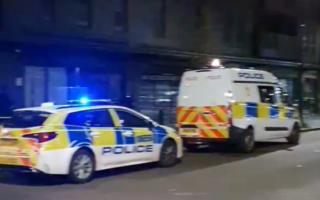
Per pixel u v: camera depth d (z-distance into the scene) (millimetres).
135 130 11867
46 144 9945
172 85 21734
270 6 28094
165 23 21891
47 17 17641
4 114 16141
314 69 31984
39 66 17219
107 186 10102
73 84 18188
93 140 10688
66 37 18016
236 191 9609
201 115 15750
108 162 11078
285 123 17797
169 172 11945
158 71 21203
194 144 16281
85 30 18703
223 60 24016
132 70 20203
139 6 20750
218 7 24500
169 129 13055
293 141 18484
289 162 13719
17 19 16781
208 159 14391
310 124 28172
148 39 21125
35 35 17109
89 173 10578
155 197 9023
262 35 27438
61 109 10547
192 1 23156
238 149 15719
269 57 28047
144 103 20672
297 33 30609
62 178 10930
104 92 19281
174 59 21766
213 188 9914
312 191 9656
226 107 15328
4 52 16266
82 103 12047
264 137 16656
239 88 15711
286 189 9836
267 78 17125
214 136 15531
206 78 15797
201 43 23500
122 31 20094
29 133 10031
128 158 11609
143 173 11773
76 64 18281
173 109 21750
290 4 29922
